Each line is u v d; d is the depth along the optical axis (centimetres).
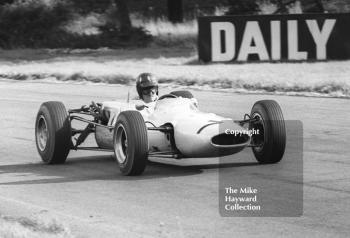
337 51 6775
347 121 3378
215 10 12575
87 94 5003
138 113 2108
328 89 4653
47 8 11788
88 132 2480
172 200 1783
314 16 6756
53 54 9131
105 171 2252
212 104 4197
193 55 8050
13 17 11044
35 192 1936
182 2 12431
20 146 2880
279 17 6750
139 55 8519
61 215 1623
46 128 2422
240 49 6819
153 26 11269
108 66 6938
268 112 2183
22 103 4516
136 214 1642
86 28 11519
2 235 1385
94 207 1727
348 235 1437
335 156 2423
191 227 1516
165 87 5284
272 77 5231
